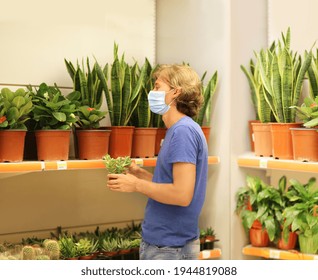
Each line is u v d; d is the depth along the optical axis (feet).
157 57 11.41
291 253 9.23
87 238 9.34
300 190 9.34
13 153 7.89
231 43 9.93
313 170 8.48
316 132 8.62
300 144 8.79
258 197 9.45
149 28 11.18
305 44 10.80
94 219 10.41
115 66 9.12
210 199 10.42
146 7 11.13
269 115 9.78
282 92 9.42
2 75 9.30
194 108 7.68
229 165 9.97
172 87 7.54
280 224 9.57
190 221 7.48
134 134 9.47
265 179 10.71
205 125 10.37
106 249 9.07
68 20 10.03
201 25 10.50
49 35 9.80
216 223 10.29
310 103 8.95
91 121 8.82
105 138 8.85
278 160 9.13
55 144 8.29
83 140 8.75
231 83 9.95
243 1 10.18
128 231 10.22
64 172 10.02
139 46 11.02
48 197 9.83
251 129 10.19
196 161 7.29
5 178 9.33
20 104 7.92
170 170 7.31
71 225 10.12
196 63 10.59
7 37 9.34
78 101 9.11
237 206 9.99
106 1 10.53
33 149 8.83
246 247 9.98
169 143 7.26
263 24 10.58
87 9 10.28
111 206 10.66
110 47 10.59
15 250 8.27
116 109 9.17
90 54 10.32
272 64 9.51
